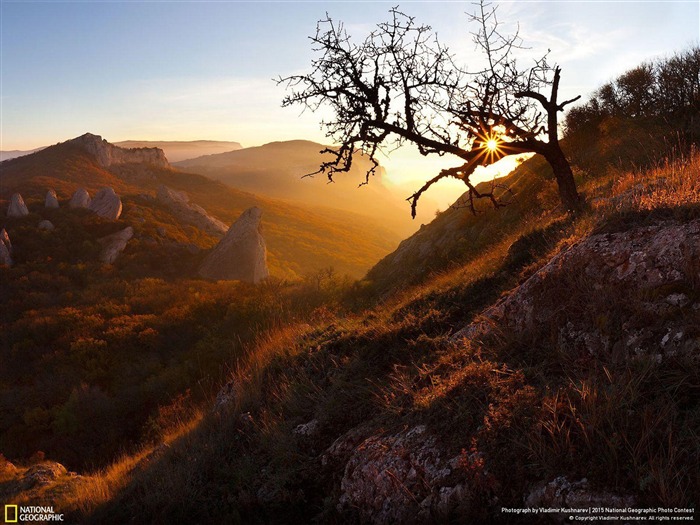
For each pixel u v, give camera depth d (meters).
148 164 179.88
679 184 5.82
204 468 5.29
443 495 3.30
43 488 7.49
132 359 32.19
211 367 21.81
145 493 5.38
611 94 21.28
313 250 147.75
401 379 4.94
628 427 2.99
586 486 2.79
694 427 2.86
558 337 4.22
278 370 6.82
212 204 167.38
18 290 53.00
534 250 7.29
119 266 64.06
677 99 17.44
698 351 3.26
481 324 5.17
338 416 5.07
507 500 3.03
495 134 9.09
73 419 21.94
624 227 4.68
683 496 2.50
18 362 34.66
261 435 5.27
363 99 8.45
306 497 4.34
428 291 8.56
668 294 3.75
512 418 3.43
